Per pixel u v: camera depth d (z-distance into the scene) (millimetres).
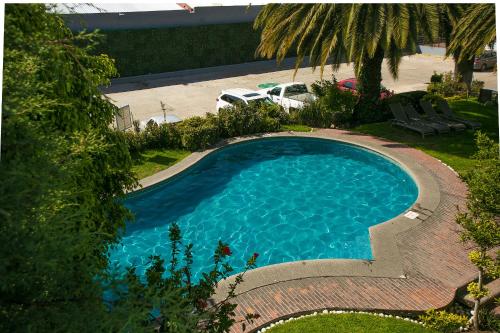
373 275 9633
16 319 3645
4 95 3854
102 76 6996
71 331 3621
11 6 5152
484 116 20281
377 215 13039
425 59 39250
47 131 4684
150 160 16062
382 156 16484
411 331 7918
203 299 5957
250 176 15727
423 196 13164
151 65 31766
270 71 34688
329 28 17875
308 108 20016
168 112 23578
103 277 4398
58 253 3756
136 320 3908
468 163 15344
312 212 13336
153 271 5805
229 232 12414
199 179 15406
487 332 7969
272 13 18766
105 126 6910
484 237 7414
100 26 29219
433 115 19641
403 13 16219
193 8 32844
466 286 9266
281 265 10047
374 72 19609
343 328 8008
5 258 3512
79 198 6184
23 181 3717
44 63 4922
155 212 13344
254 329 8078
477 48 16734
